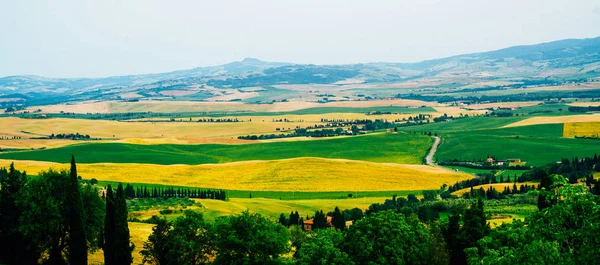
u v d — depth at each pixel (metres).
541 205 65.44
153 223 101.12
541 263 33.38
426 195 142.62
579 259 32.59
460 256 64.19
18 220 66.38
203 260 63.53
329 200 146.12
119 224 62.50
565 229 34.91
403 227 58.69
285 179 176.25
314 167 190.38
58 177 70.81
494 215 101.12
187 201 130.50
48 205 66.06
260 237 57.41
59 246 69.56
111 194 64.12
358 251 56.94
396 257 56.00
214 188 165.50
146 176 179.88
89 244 72.94
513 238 37.84
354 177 178.50
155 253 63.56
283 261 59.00
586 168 163.25
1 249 67.12
